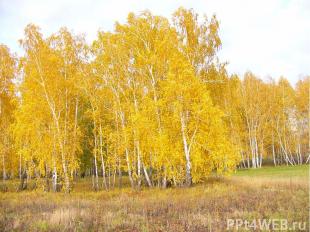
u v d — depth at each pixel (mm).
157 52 21359
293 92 47375
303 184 17484
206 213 11156
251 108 45469
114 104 23078
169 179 20781
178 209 12352
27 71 23531
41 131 23391
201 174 20844
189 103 20016
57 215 11273
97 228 10023
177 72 19938
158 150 19438
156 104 19672
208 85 22453
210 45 22219
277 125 47406
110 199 16953
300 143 49344
